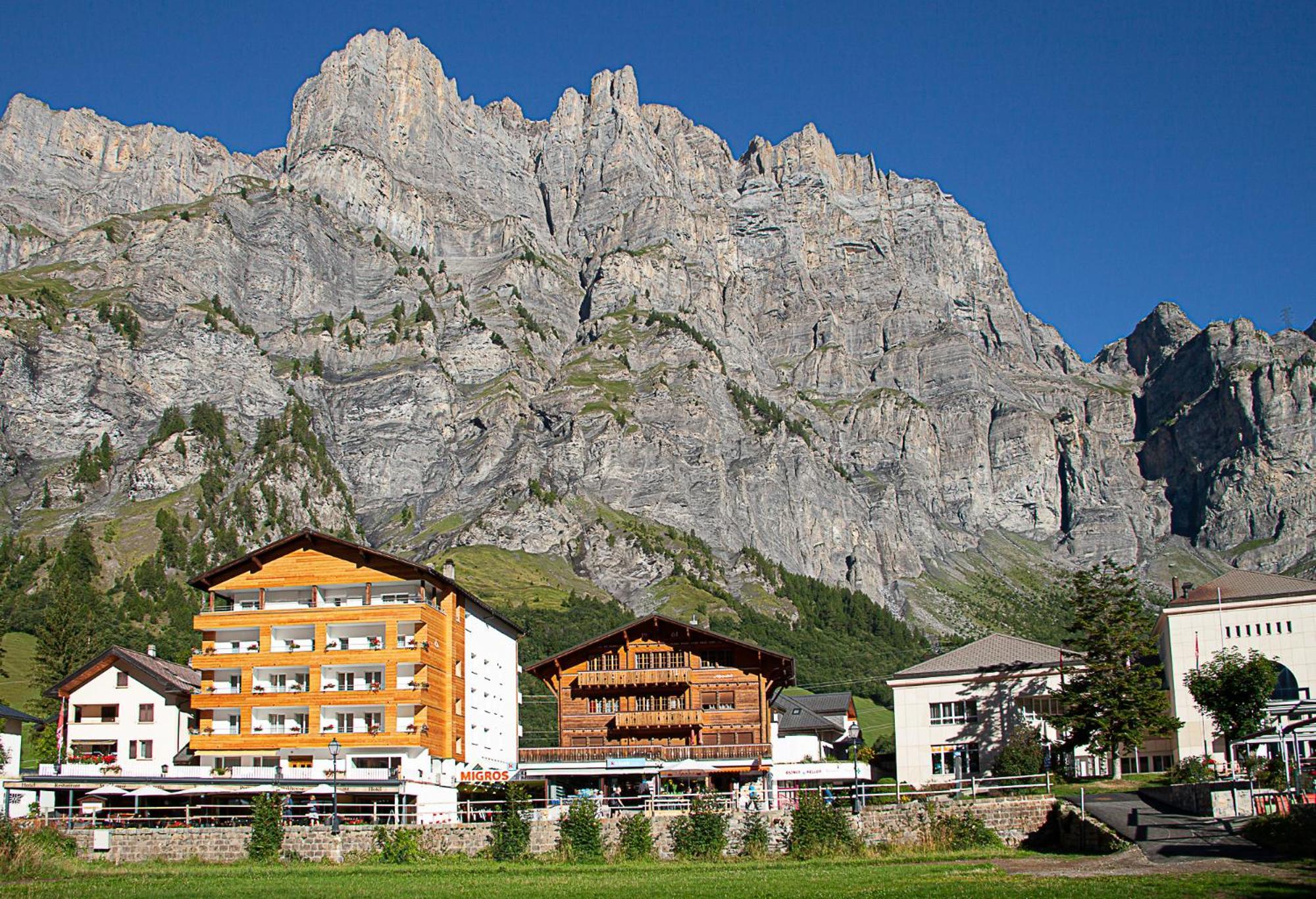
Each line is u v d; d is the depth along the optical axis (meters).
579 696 117.56
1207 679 108.06
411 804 92.19
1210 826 67.69
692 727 114.44
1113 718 105.75
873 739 181.75
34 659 188.12
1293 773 76.38
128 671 113.88
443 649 112.88
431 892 60.44
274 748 106.56
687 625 116.62
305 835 76.00
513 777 107.25
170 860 74.75
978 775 117.88
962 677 120.62
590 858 73.62
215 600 118.44
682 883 62.28
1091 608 110.81
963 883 58.56
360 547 111.19
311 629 111.00
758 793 86.88
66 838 75.56
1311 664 119.62
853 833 74.62
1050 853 70.31
